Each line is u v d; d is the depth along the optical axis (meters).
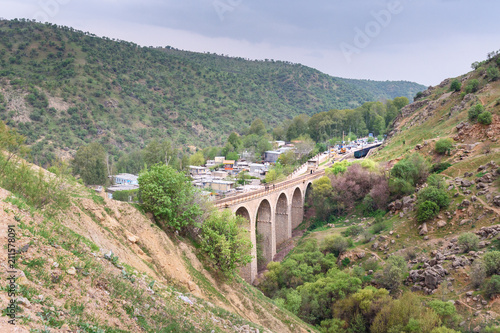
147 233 49.09
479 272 63.66
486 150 97.00
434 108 148.62
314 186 122.31
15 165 32.88
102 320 23.22
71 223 35.09
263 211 102.62
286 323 59.50
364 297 68.19
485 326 56.38
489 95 122.19
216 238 57.22
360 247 88.44
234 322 40.81
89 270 27.05
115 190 129.25
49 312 20.42
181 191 56.62
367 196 111.62
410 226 86.56
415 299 63.00
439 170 100.56
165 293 35.31
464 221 79.31
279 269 86.19
